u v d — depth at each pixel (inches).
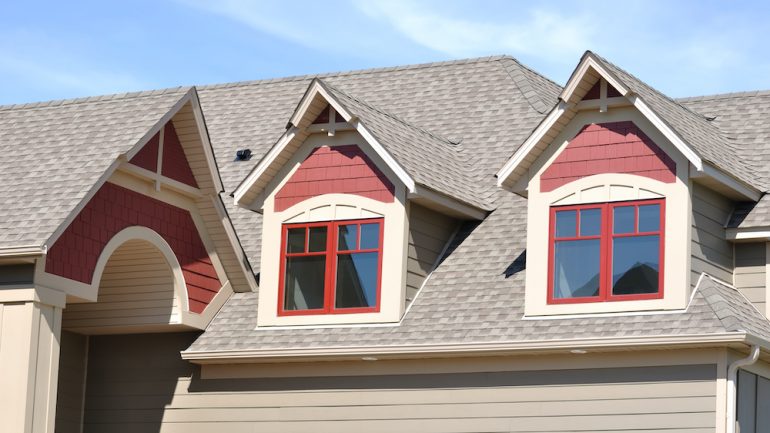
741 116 1078.4
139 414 1054.4
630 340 879.1
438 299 979.3
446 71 1256.2
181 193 1042.7
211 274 1062.4
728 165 946.7
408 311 978.7
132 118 1022.4
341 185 1010.7
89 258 967.0
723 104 1103.0
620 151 933.2
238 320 1043.3
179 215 1043.3
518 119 1147.3
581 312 919.0
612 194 929.5
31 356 919.0
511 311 943.7
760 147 1028.5
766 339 878.4
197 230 1058.1
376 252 988.6
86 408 1074.7
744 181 946.7
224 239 1061.1
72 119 1053.2
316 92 1002.1
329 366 987.9
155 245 1016.9
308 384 994.1
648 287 905.5
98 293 1053.2
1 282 935.0
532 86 1191.6
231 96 1339.8
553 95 1224.8
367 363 974.4
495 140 1128.8
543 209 948.0
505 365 928.9
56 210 943.7
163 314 1033.5
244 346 1007.0
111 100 1059.3
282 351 985.5
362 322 981.8
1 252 920.3
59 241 944.3
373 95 1262.3
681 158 912.9
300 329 1002.1
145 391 1056.2
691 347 869.8
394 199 989.2
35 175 992.2
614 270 918.4
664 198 913.5
